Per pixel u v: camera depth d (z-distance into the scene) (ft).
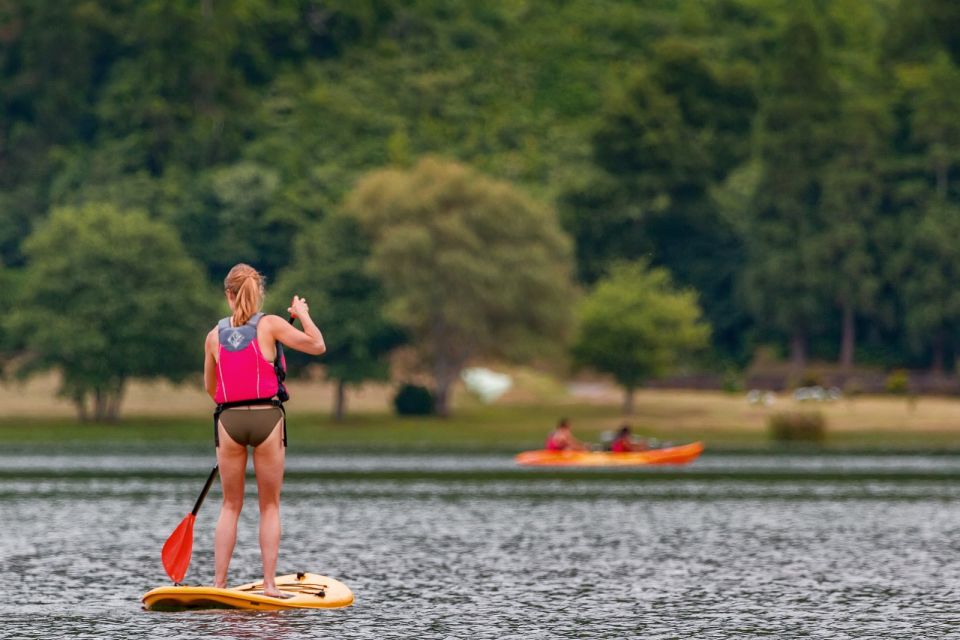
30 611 216.13
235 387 199.11
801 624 205.98
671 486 571.28
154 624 201.05
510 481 607.78
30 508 446.19
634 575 268.21
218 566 209.15
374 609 219.20
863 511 437.58
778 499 493.77
